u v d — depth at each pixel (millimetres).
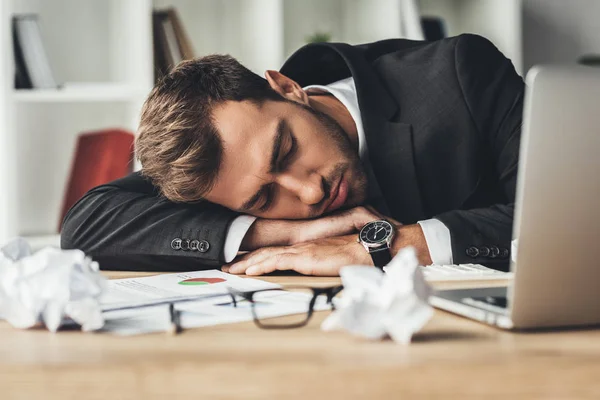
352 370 629
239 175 1531
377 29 3385
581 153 742
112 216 1563
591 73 732
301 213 1599
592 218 757
